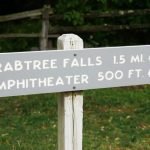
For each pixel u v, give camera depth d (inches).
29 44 631.8
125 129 354.6
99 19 600.1
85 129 353.7
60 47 210.2
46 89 203.6
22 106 421.7
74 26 581.6
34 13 601.0
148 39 613.3
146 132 346.9
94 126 361.7
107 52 211.6
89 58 209.2
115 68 213.8
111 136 338.3
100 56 210.7
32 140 328.8
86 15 579.2
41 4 668.1
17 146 316.2
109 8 601.3
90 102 427.5
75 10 579.2
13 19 623.8
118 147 318.3
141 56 217.9
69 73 206.7
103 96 449.4
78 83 208.5
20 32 639.8
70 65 206.5
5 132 348.5
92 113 397.4
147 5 600.7
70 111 213.6
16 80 198.8
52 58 203.3
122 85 216.1
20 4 673.6
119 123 369.1
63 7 578.2
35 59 200.7
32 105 422.3
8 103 433.4
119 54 213.8
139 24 588.4
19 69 198.8
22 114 399.9
